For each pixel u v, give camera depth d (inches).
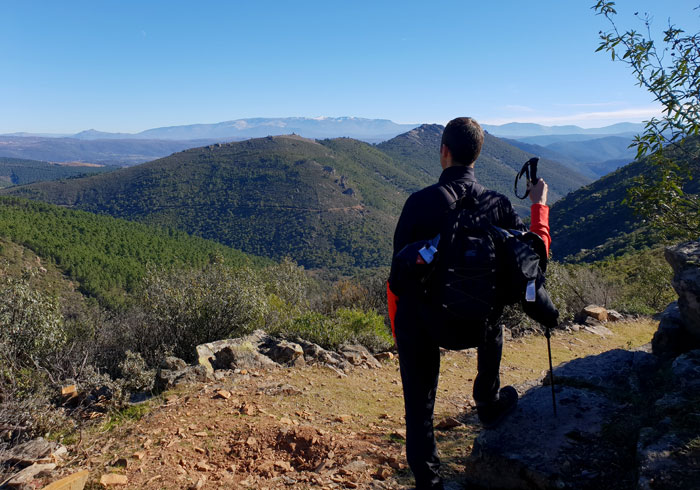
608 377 134.0
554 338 388.2
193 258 5191.9
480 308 73.5
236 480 123.6
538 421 113.1
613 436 101.9
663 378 122.3
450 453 138.2
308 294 642.8
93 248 4650.6
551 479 92.4
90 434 164.6
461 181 84.0
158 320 331.6
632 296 644.7
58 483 113.3
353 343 319.9
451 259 75.3
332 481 119.6
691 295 133.6
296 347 275.7
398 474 122.4
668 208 190.7
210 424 164.1
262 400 194.4
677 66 163.0
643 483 79.1
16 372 221.6
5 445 152.6
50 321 280.8
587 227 3666.3
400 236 82.0
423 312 79.0
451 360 303.0
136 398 205.3
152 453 140.8
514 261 77.1
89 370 223.3
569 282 559.8
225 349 258.4
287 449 143.8
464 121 84.9
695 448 82.9
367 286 516.4
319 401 200.8
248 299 346.6
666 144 177.5
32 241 4074.8
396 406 204.2
